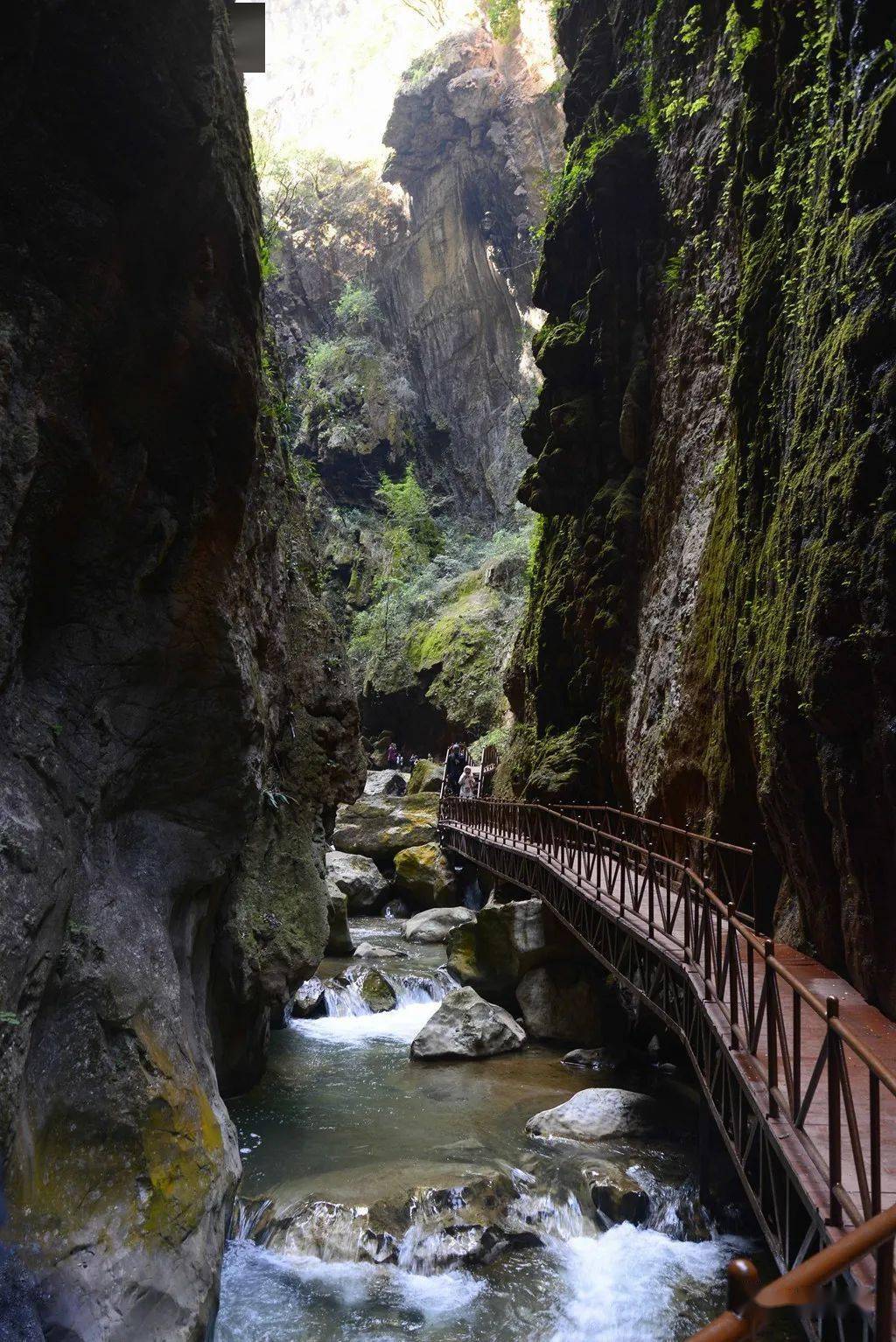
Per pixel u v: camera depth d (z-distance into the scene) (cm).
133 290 504
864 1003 656
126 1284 421
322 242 4297
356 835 2430
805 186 843
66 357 468
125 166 473
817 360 720
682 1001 758
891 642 562
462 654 3200
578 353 1658
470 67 3847
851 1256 147
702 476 1242
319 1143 837
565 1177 754
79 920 482
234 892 832
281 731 945
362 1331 575
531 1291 624
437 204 4056
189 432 568
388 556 3806
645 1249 682
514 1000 1317
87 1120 452
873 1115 340
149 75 456
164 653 562
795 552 732
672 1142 846
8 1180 396
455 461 4088
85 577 520
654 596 1387
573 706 1691
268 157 4119
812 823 734
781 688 724
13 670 452
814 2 862
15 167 443
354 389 4031
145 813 586
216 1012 841
